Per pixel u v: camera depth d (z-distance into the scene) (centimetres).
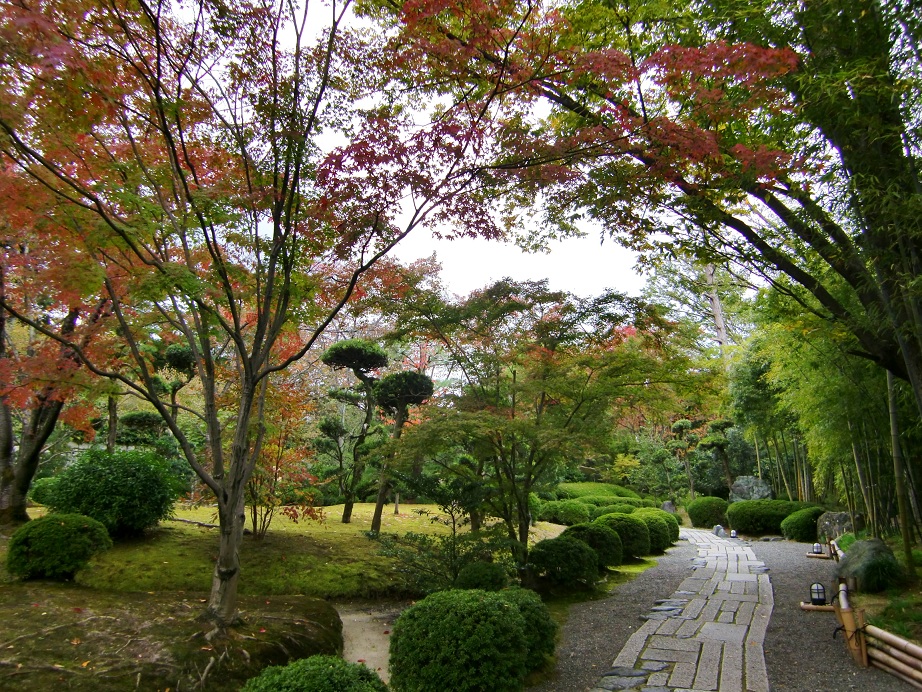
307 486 963
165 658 395
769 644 464
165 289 388
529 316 733
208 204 414
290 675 288
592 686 389
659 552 1088
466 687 351
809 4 421
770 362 1119
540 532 1188
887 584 547
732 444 1855
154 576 614
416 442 613
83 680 362
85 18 372
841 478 999
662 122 403
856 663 409
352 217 429
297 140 435
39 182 402
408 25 388
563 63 419
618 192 495
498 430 625
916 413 641
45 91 364
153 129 466
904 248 415
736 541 1302
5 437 771
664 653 451
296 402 805
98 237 388
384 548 636
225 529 466
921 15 388
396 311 725
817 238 476
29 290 494
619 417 828
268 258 501
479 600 391
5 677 354
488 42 389
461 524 666
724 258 542
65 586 559
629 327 707
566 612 625
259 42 423
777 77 416
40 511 929
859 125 419
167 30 409
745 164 416
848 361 659
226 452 768
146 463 737
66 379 489
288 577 670
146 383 438
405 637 380
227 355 791
